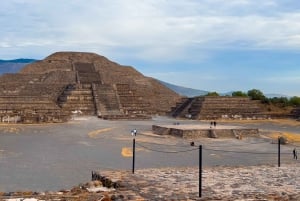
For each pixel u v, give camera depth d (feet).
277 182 76.79
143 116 467.93
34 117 392.06
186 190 68.85
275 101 588.91
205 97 505.66
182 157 175.22
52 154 178.09
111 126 351.05
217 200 61.00
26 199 59.82
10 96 458.50
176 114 523.70
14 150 188.14
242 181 77.56
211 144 232.73
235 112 494.59
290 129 348.59
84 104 513.45
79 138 250.37
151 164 153.38
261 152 195.83
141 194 65.41
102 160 162.40
